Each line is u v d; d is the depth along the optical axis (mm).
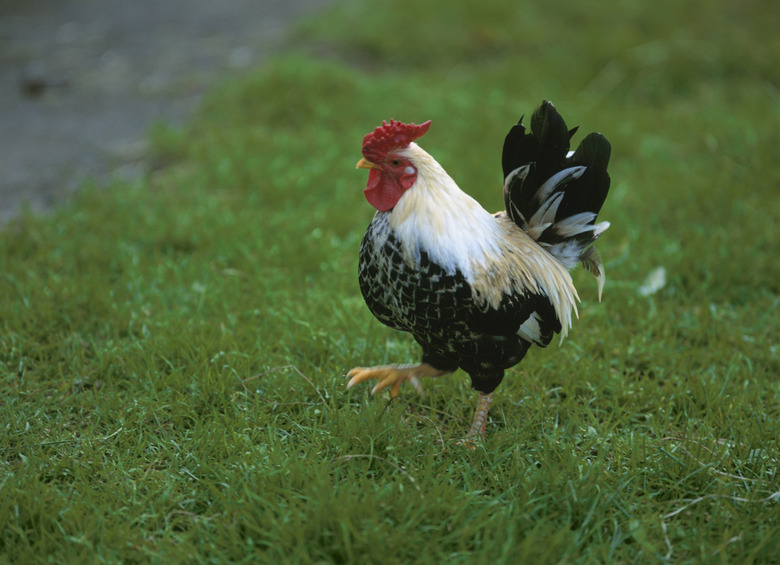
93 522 2809
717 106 8117
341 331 4320
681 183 6316
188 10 11844
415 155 3027
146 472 3129
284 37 10266
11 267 4809
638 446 3361
